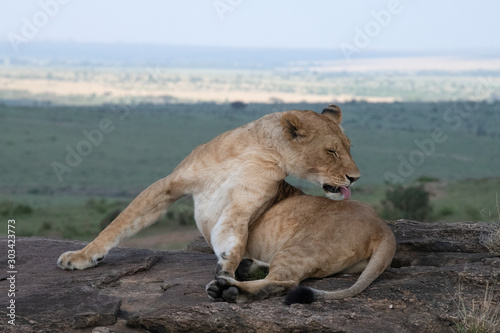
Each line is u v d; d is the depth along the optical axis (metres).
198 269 7.61
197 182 7.71
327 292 6.08
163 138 183.25
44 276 7.06
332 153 7.59
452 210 40.50
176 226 31.88
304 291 5.97
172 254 8.48
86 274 7.09
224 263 6.74
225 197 7.41
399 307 6.06
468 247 7.89
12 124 191.62
